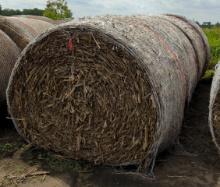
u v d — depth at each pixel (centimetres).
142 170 450
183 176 462
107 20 458
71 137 474
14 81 484
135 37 441
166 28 585
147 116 429
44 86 476
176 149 536
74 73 458
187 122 658
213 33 1805
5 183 442
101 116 454
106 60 437
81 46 444
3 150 520
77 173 462
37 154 509
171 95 453
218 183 449
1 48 561
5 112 618
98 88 450
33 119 491
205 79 947
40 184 440
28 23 713
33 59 470
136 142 440
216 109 445
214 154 528
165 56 472
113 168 470
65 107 471
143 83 424
